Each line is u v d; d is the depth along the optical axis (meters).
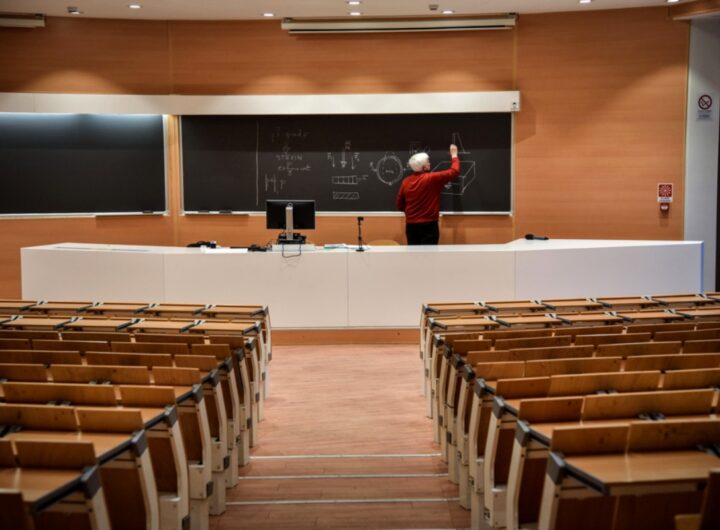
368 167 9.88
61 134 9.67
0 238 9.59
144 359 3.99
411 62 9.64
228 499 4.01
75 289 7.88
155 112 9.59
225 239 9.99
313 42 9.68
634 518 2.35
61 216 9.73
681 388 3.33
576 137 9.55
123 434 2.86
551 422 2.90
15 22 9.23
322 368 6.88
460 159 9.73
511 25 9.41
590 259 7.82
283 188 9.95
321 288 7.75
